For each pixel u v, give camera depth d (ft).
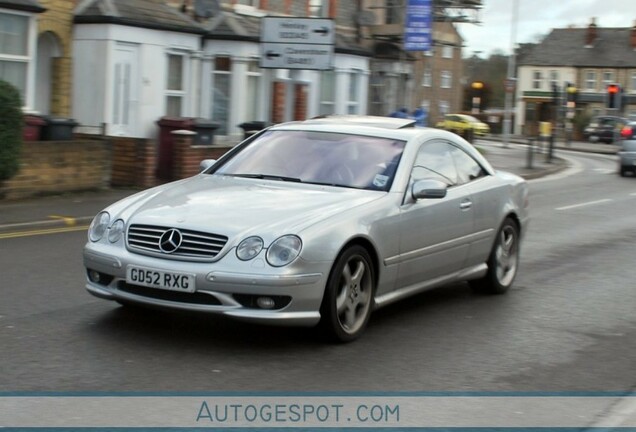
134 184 54.08
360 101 103.45
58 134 53.26
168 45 69.87
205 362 19.11
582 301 27.76
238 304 18.94
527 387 18.54
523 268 33.47
